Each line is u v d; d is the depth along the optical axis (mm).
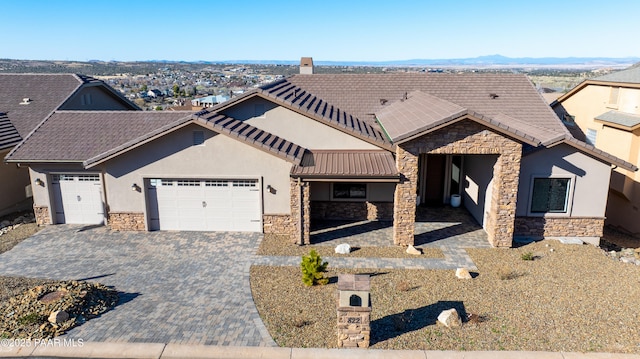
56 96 25062
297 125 18859
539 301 12469
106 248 16625
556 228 17656
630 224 21906
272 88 19859
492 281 13758
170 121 20797
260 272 14500
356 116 22062
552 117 21062
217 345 10562
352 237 17578
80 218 19328
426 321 11438
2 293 12844
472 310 11969
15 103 24391
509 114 21312
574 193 17312
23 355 10188
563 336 10766
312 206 19578
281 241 17266
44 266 15062
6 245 16938
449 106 16953
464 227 18766
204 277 14188
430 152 15828
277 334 10977
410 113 18500
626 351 10164
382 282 13664
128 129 20188
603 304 12273
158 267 14961
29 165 18688
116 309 12211
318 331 11062
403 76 24516
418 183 21844
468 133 15547
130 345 10555
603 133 24125
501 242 16594
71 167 18641
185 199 18172
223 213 18219
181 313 11992
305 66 27500
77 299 12062
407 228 16500
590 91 26328
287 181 17578
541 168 17078
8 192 20969
